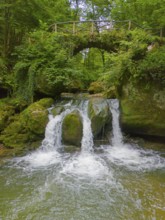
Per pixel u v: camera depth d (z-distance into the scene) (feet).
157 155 21.38
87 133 22.59
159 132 23.32
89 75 44.78
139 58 23.75
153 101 22.82
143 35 29.94
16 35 35.32
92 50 62.54
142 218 11.94
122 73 23.90
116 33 37.09
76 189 14.89
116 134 24.81
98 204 13.25
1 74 30.17
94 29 38.70
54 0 48.67
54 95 29.48
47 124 23.09
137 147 23.34
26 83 28.99
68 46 36.45
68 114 23.00
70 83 31.04
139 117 23.43
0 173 17.13
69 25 43.68
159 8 39.58
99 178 16.47
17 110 26.91
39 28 36.47
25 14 35.29
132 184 15.61
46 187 15.14
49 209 12.75
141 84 23.21
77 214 12.34
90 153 21.49
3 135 22.63
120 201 13.56
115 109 26.12
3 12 33.55
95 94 32.58
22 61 29.94
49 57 29.91
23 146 22.04
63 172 17.38
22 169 17.88
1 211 12.52
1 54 34.42
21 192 14.49
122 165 18.90
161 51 23.39
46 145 22.38
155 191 14.67
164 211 12.53
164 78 21.83
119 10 46.52
